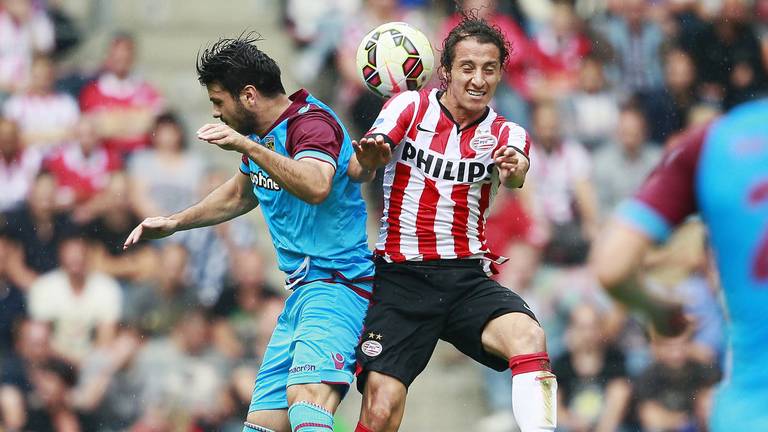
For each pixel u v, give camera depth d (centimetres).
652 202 1045
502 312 1609
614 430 3238
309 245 1642
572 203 3647
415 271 1642
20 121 3684
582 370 3294
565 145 3731
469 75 1595
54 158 3622
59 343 3381
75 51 4162
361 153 1543
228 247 3453
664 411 3216
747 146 1047
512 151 1501
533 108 3791
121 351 3353
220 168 3909
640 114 3862
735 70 3972
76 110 3747
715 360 3225
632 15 3984
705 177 1052
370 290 1667
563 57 3909
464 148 1627
